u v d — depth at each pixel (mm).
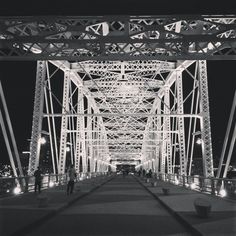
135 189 33469
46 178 31328
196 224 11977
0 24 16406
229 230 10883
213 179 23219
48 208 16203
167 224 13172
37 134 29406
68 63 40156
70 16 15773
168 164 52156
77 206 18875
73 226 12547
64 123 39469
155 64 43219
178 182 38469
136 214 15789
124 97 58594
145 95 55531
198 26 18406
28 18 15984
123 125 84188
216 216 13914
